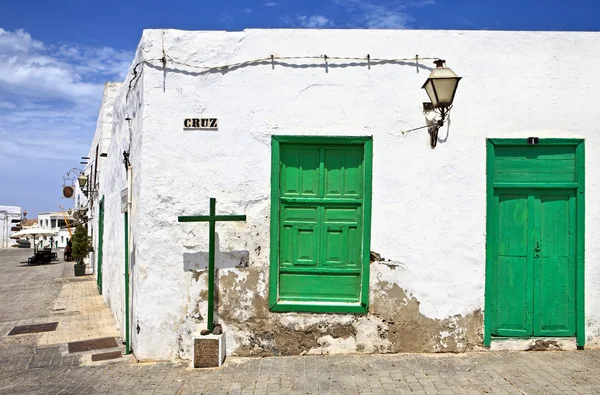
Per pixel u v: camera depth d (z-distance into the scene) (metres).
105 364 6.51
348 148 6.70
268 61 6.64
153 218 6.57
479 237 6.58
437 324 6.55
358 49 6.63
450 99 5.95
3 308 11.55
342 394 5.34
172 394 5.43
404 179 6.57
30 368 6.48
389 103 6.61
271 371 6.03
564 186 6.60
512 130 6.62
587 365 6.02
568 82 6.64
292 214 6.70
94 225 17.88
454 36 6.64
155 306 6.54
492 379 5.64
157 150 6.60
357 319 6.55
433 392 5.34
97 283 15.25
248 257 6.58
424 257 6.57
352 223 6.69
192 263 6.58
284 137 6.60
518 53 6.64
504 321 6.63
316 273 6.68
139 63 6.78
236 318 6.57
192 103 6.63
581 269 6.57
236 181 6.62
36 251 26.94
